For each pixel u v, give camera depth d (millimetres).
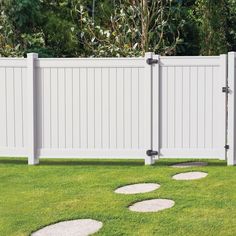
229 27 14617
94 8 14062
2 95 8680
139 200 6387
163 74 8430
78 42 13711
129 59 8445
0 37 12664
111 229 5406
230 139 8367
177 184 7094
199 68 8383
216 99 8391
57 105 8602
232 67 8297
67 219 5762
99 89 8531
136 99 8484
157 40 13375
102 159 9078
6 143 8719
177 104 8438
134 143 8539
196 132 8453
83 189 6941
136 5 12719
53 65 8555
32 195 6703
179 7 13922
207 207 6039
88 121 8586
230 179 7340
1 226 5570
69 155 8641
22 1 12891
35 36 13633
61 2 14297
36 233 5395
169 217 5719
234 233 5242
